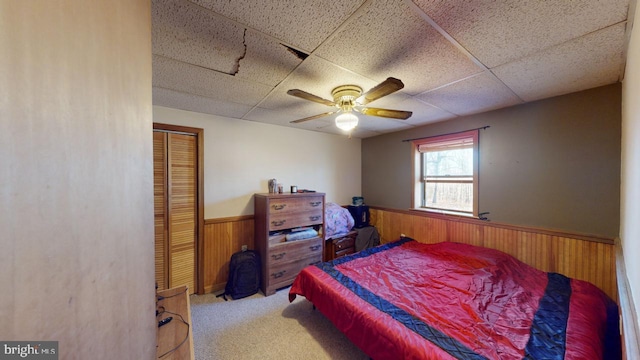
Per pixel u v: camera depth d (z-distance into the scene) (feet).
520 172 7.97
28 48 1.01
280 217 9.32
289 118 9.71
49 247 1.10
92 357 1.36
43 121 1.07
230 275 8.93
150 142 2.05
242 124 9.93
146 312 1.99
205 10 3.50
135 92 1.84
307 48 4.54
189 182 8.84
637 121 3.48
